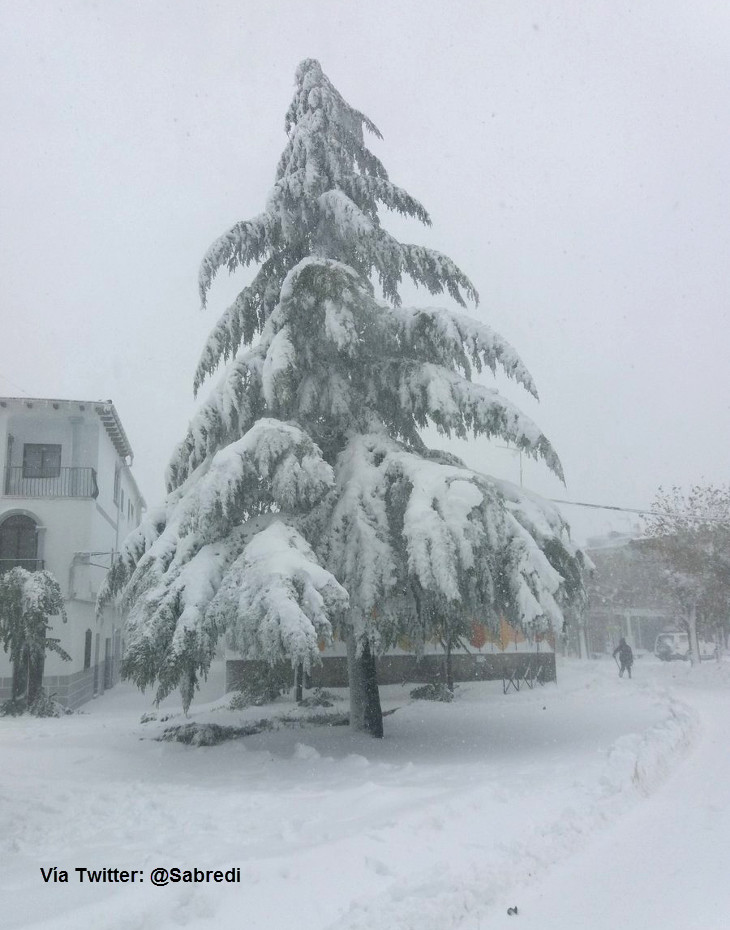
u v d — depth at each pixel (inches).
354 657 547.2
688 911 201.6
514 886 219.1
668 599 1443.2
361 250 527.8
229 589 395.9
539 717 660.1
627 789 326.0
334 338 470.9
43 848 243.8
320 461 438.9
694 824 287.4
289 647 356.8
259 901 193.6
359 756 415.2
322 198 535.5
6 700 886.4
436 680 928.9
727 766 410.0
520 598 430.6
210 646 397.4
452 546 414.9
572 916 199.3
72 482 1008.9
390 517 472.7
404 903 189.3
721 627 1731.1
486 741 511.2
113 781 373.1
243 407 508.1
